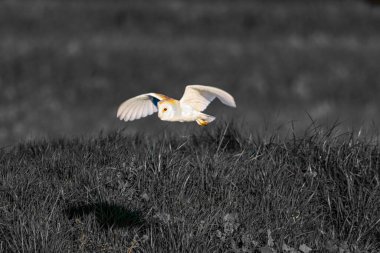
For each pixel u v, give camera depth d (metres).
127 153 11.70
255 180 10.61
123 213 9.81
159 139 13.18
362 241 9.77
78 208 9.98
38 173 10.97
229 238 9.47
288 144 11.77
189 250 9.02
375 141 12.21
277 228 9.64
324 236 9.83
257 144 12.29
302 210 10.17
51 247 9.03
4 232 9.41
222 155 11.52
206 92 8.88
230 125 13.44
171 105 8.64
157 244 9.34
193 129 14.05
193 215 9.73
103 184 10.50
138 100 9.31
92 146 12.17
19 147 13.21
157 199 10.12
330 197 10.45
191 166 11.06
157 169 10.68
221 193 10.34
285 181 10.66
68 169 11.02
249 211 10.02
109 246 9.30
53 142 13.39
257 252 9.37
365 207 10.06
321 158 11.13
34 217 9.53
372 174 10.95
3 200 10.07
